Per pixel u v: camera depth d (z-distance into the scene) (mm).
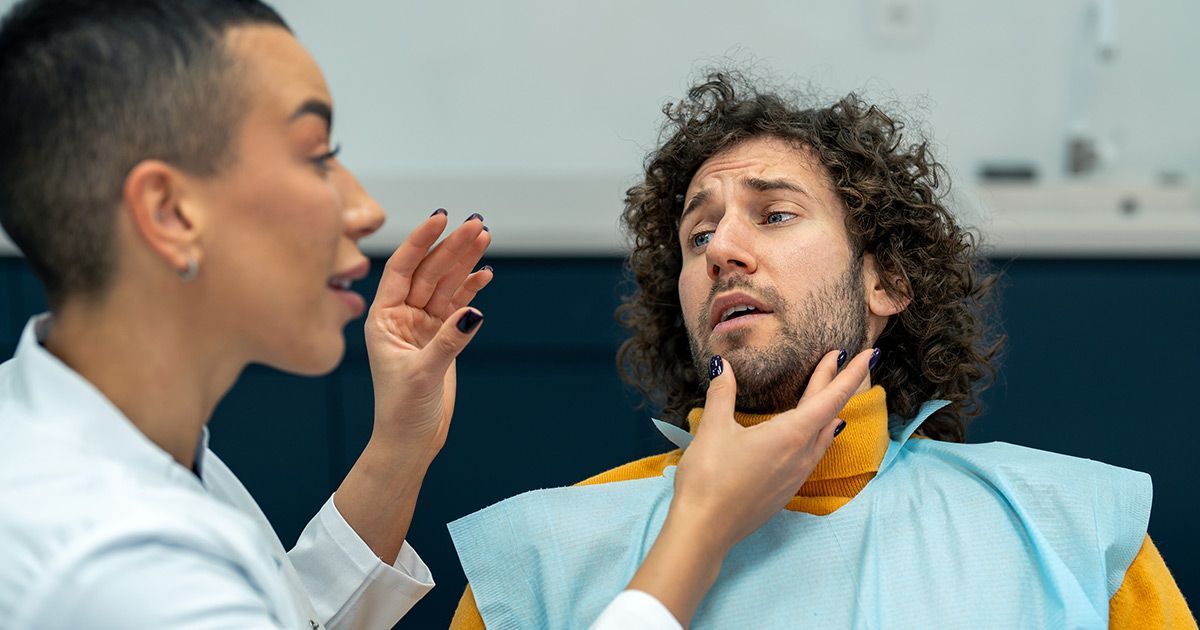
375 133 2590
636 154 2564
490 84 2564
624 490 1059
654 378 1326
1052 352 2031
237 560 686
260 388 2090
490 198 2555
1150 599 969
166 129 674
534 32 2541
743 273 1042
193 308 716
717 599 958
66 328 713
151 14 677
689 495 852
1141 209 2420
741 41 2514
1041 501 987
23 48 675
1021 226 1996
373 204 802
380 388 1000
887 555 973
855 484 1043
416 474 1038
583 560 1008
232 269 709
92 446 671
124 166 673
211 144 685
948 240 1184
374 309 1010
